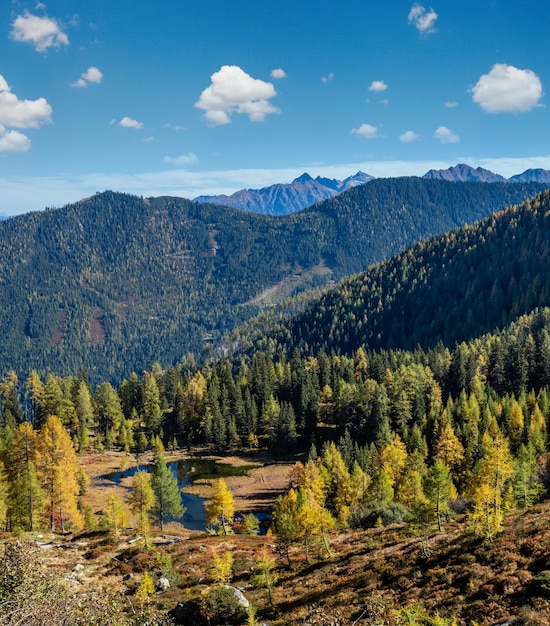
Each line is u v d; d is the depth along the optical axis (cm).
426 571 3178
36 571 1798
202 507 9144
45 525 6231
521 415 8906
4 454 7044
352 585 3375
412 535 4303
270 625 2969
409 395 11769
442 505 4384
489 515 3388
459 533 3747
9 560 1762
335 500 7319
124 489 9750
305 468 8181
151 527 7356
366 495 6475
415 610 2559
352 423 11775
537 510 3750
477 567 2925
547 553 2788
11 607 1548
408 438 9719
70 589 3653
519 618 2178
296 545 4978
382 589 3144
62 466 6419
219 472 11188
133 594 3641
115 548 4981
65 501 6266
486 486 3456
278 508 5997
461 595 2662
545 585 2394
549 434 8631
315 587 3562
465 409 10244
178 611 3189
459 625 2361
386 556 3750
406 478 6631
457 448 8000
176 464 11850
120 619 1753
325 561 4166
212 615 3122
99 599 1759
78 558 4669
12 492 5978
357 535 4962
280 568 4328
